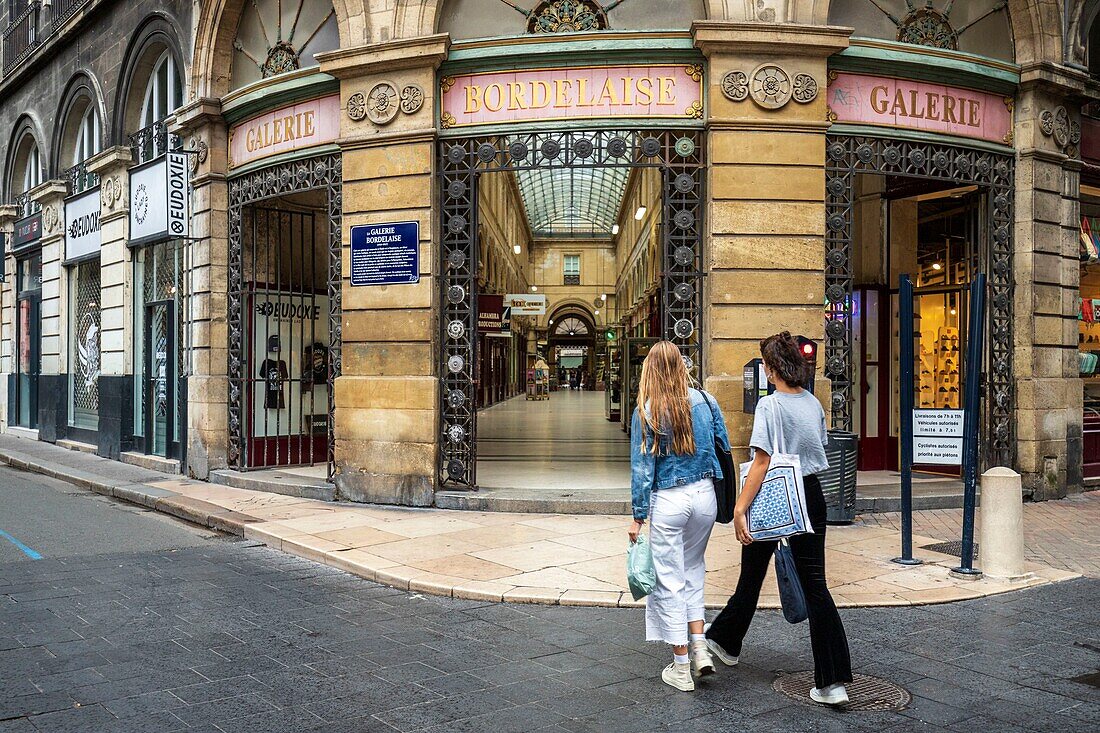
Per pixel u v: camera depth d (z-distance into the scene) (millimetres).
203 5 12258
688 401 4648
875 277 12742
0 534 8953
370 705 4285
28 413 21297
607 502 9586
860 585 6590
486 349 33469
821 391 9508
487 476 12250
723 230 9539
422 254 10008
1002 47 11062
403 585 6785
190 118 12328
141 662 4945
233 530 9180
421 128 9969
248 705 4277
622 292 47969
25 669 4809
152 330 14859
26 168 21734
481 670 4828
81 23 17016
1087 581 6887
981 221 11070
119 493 11773
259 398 12789
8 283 22203
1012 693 4469
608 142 9828
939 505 10109
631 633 5555
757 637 5457
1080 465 11398
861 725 4051
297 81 10859
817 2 9734
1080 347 12180
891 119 10086
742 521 4469
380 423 10188
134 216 14594
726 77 9531
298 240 13398
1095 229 12352
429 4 10055
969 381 6930
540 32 10203
